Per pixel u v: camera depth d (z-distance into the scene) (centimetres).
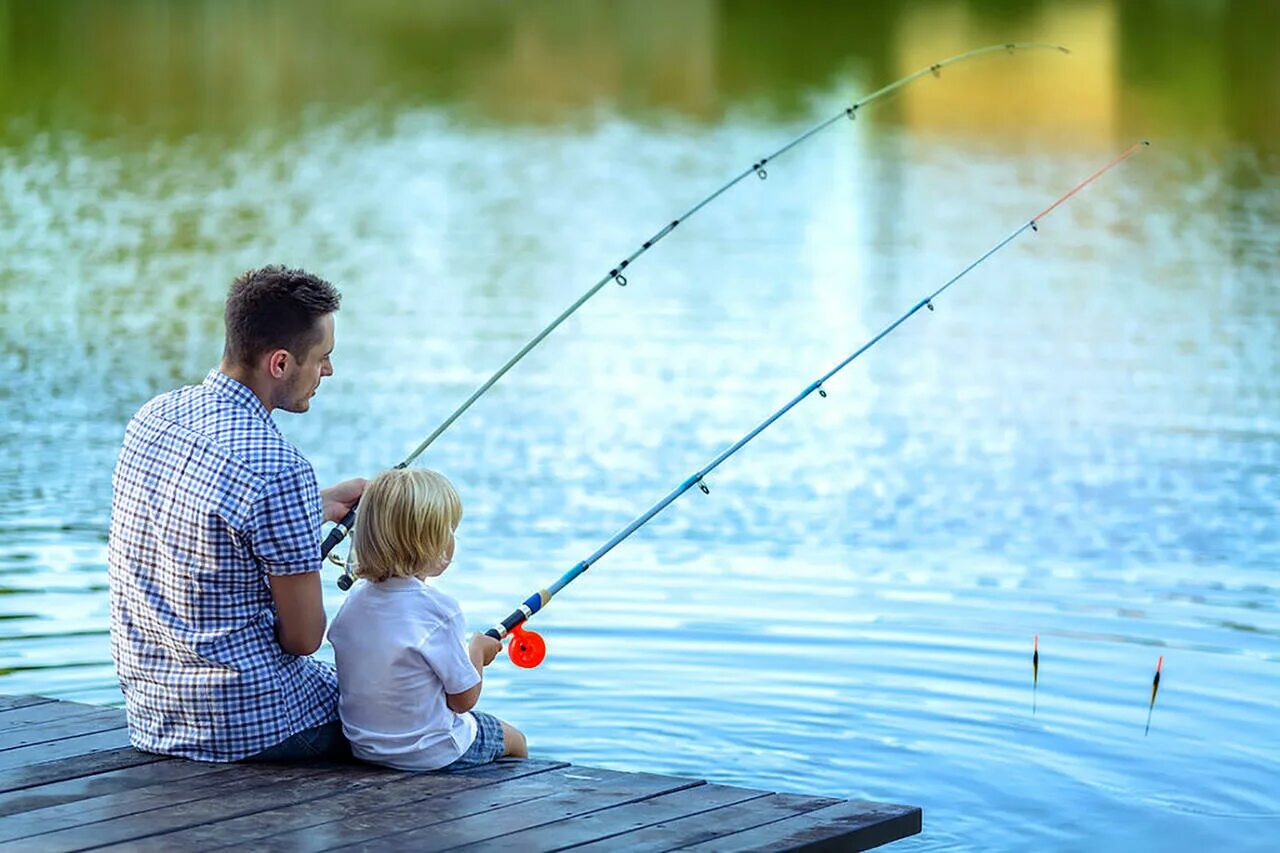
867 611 1416
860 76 5903
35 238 3294
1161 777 1079
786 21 7231
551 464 1884
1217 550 1600
